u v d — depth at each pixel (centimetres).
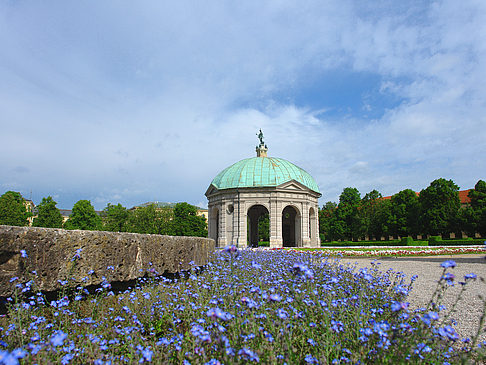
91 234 886
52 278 787
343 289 955
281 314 559
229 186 4994
